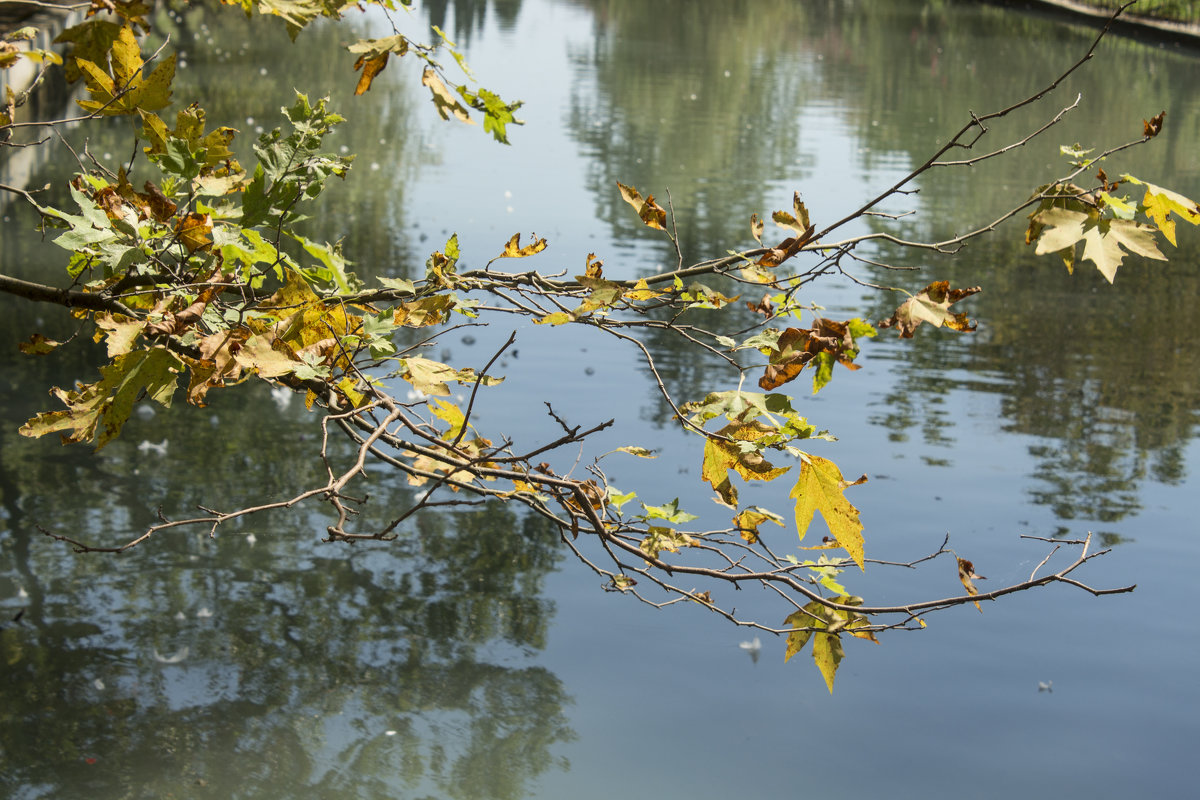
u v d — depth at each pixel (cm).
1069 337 783
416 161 1174
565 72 1800
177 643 403
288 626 418
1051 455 584
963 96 1736
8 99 211
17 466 521
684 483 533
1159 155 1377
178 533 474
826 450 575
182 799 327
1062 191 192
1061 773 354
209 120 1234
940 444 592
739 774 346
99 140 1169
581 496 213
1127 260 990
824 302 815
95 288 213
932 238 1009
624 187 226
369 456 559
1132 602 452
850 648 419
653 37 2314
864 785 346
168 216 189
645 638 423
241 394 625
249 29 1955
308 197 200
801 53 2156
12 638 399
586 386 641
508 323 736
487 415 596
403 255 841
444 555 476
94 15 189
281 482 525
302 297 193
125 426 575
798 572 227
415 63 1759
